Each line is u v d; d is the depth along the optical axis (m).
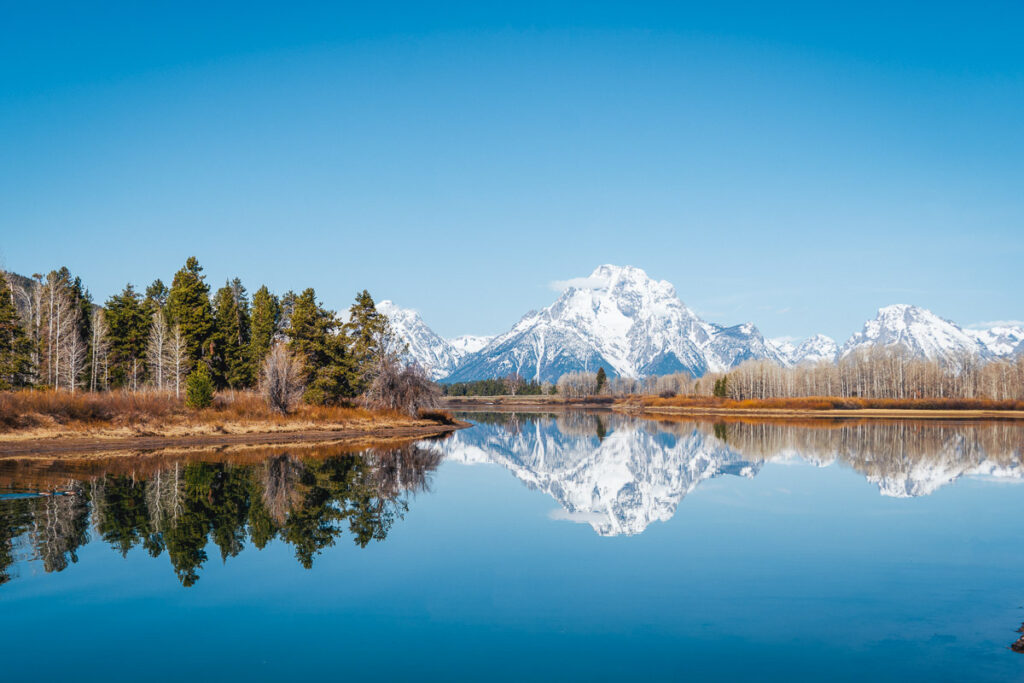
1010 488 39.25
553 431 103.75
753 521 29.31
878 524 28.50
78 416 58.31
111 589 18.91
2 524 26.34
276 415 70.94
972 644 14.85
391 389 85.88
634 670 13.54
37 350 71.75
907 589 18.98
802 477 44.75
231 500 31.75
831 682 12.91
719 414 167.12
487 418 153.25
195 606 17.59
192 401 67.06
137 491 33.62
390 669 13.69
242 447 56.38
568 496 36.47
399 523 28.16
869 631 15.70
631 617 16.73
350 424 74.81
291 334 82.62
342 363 82.44
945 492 37.69
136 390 76.75
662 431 100.25
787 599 18.12
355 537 25.39
